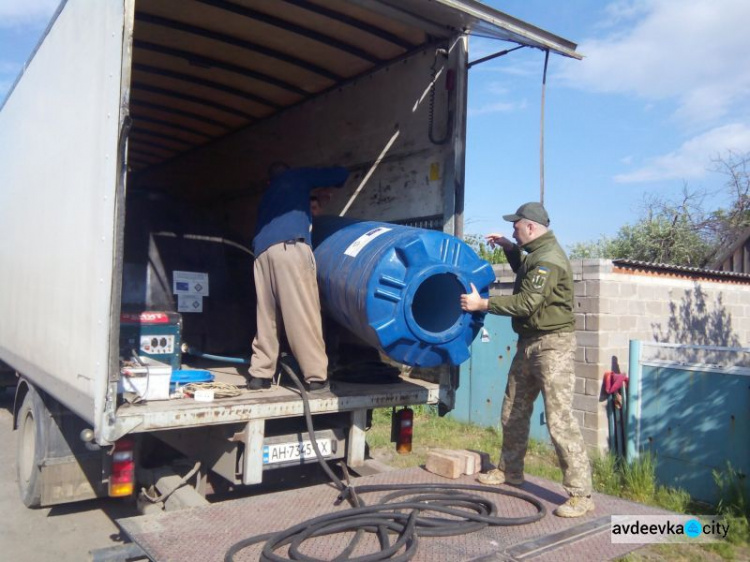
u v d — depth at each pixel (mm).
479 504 3521
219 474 3701
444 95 4770
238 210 7191
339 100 5855
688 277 8016
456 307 3760
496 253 11586
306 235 4074
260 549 2834
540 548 2990
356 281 3623
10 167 5523
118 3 3166
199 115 6918
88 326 3371
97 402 3160
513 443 3939
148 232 4844
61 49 4152
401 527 3033
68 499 4457
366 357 5023
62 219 3951
